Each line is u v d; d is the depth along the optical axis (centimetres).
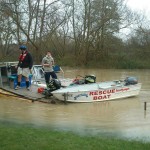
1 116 1372
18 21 3953
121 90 1836
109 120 1356
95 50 4938
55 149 761
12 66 1842
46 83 1858
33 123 1268
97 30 4859
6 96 1697
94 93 1730
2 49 4819
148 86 2442
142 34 5091
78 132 1139
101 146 811
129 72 3997
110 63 4775
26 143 797
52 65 1856
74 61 4947
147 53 5041
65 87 1792
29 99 1659
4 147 767
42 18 4278
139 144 874
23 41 4500
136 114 1475
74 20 4978
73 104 1664
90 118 1383
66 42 5238
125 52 5091
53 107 1577
